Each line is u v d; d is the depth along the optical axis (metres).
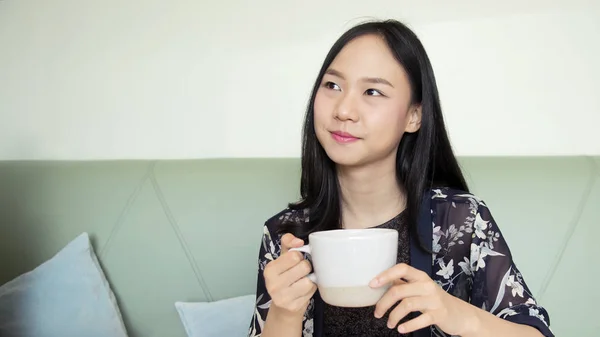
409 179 1.04
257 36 1.81
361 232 0.73
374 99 0.93
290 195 1.55
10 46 1.88
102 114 1.86
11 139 1.87
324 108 0.94
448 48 1.71
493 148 1.69
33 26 1.87
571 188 1.43
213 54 1.83
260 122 1.81
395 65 0.94
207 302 1.50
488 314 0.79
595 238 1.40
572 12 1.64
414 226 1.02
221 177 1.59
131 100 1.85
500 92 1.69
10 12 1.88
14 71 1.87
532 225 1.42
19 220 1.61
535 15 1.66
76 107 1.87
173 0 1.84
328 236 0.72
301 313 0.85
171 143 1.85
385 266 0.71
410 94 0.98
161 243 1.56
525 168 1.47
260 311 1.08
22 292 1.45
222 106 1.83
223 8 1.82
